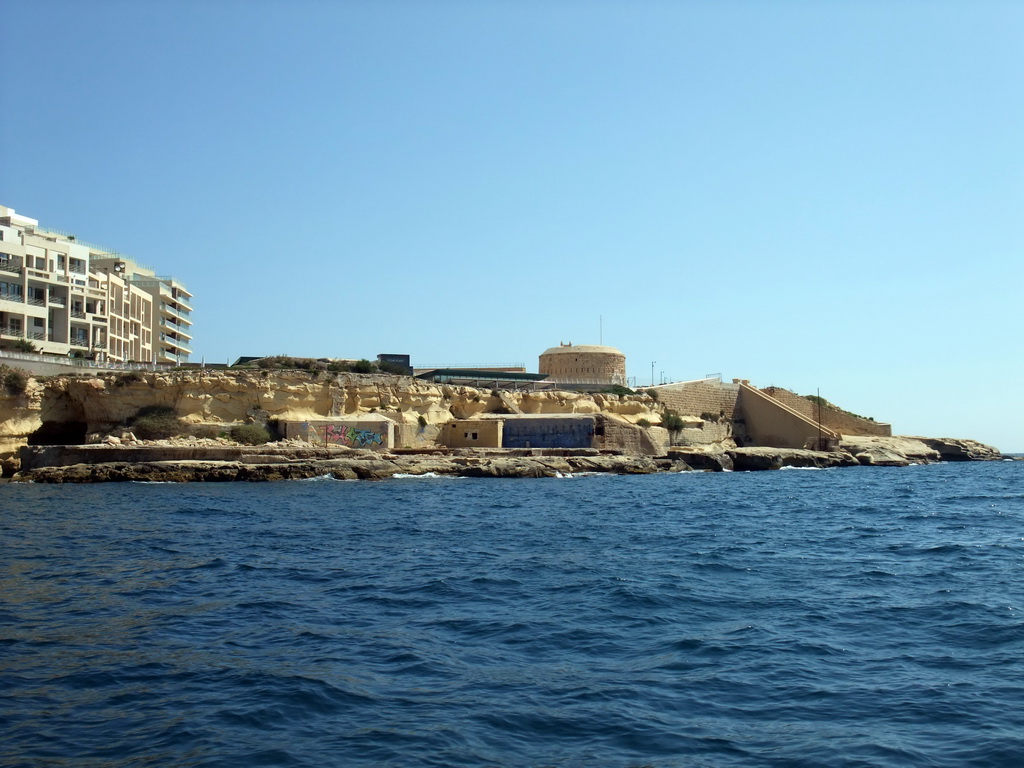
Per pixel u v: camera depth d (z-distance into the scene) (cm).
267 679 1622
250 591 2444
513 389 10556
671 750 1313
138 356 11744
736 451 10562
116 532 3772
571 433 9500
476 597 2372
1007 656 1794
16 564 2892
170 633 1962
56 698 1522
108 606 2238
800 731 1386
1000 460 13838
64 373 8306
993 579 2698
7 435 7738
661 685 1611
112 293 10644
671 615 2161
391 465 7869
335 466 7525
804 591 2483
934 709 1479
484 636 1953
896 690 1581
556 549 3347
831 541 3647
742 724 1418
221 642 1889
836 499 5959
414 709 1475
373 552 3234
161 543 3428
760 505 5450
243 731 1374
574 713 1462
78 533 3728
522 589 2484
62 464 7219
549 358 13225
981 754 1288
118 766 1242
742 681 1634
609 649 1853
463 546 3416
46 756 1277
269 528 3969
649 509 5125
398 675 1658
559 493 6325
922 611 2208
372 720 1424
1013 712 1460
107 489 6334
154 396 8219
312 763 1254
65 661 1738
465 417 9794
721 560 3075
